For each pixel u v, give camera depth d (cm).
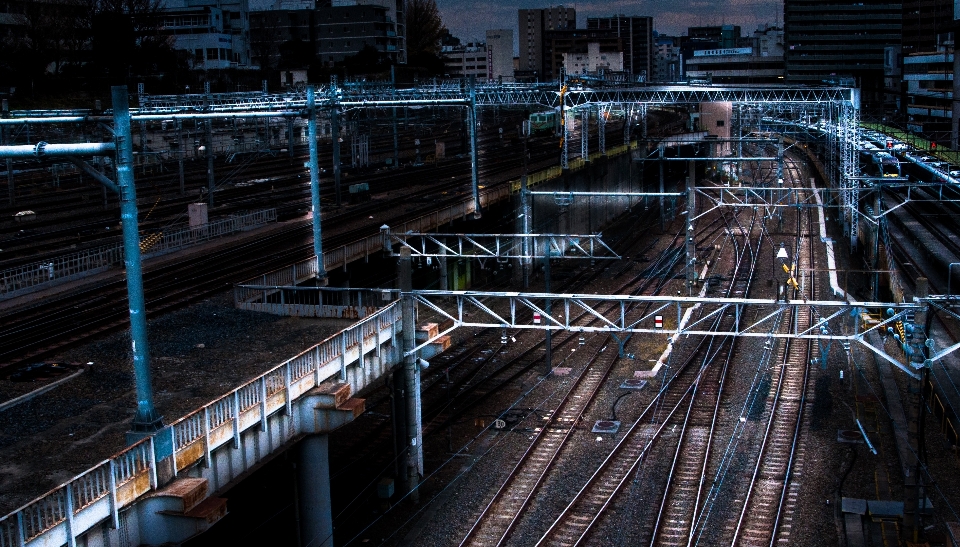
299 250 4619
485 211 5897
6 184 6869
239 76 10625
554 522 2712
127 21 8812
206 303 3469
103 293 3728
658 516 2738
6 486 1883
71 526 1664
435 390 3916
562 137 7344
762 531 2669
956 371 4003
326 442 2481
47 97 7931
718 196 9606
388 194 6794
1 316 3309
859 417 3569
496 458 3200
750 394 3856
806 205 6216
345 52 14112
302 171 7975
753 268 6550
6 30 8650
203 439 1997
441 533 2683
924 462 2605
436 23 17650
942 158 7812
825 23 19675
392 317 2867
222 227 5038
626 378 4059
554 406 3697
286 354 2784
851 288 5884
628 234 7988
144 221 5425
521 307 5297
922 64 13625
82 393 2453
